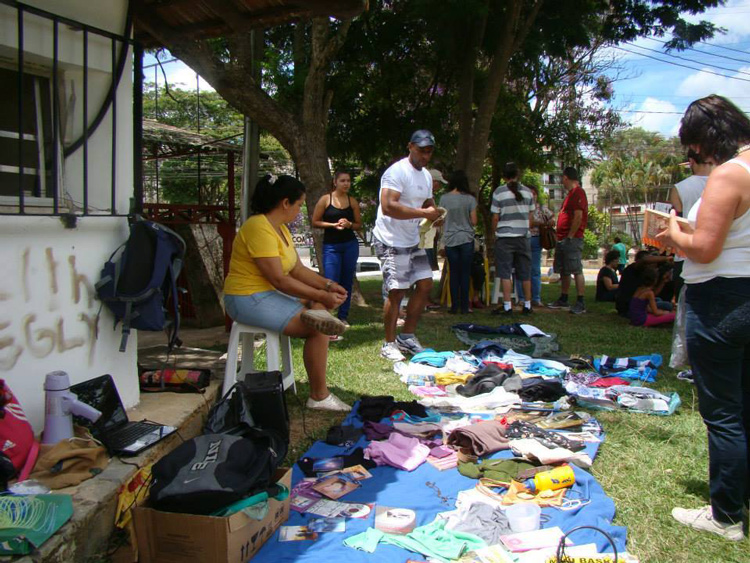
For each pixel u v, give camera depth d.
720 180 2.58
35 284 2.88
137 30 4.89
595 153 17.83
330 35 10.84
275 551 2.57
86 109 3.21
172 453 2.57
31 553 2.03
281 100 9.30
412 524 2.77
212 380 4.20
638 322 7.88
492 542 2.64
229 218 8.15
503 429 3.84
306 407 4.45
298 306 4.13
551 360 5.85
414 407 4.31
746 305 2.59
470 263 8.59
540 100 15.07
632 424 4.20
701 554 2.64
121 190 3.52
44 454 2.60
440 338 6.92
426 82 12.95
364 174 14.37
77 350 3.12
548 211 9.73
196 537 2.37
